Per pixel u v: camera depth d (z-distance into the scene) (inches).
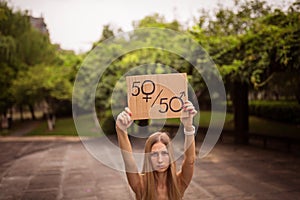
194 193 238.1
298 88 427.8
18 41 674.8
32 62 743.1
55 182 282.8
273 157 368.8
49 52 746.2
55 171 325.7
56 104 908.6
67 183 278.8
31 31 698.8
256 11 352.8
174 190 91.9
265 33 338.3
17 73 739.4
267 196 228.8
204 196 231.3
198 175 290.4
